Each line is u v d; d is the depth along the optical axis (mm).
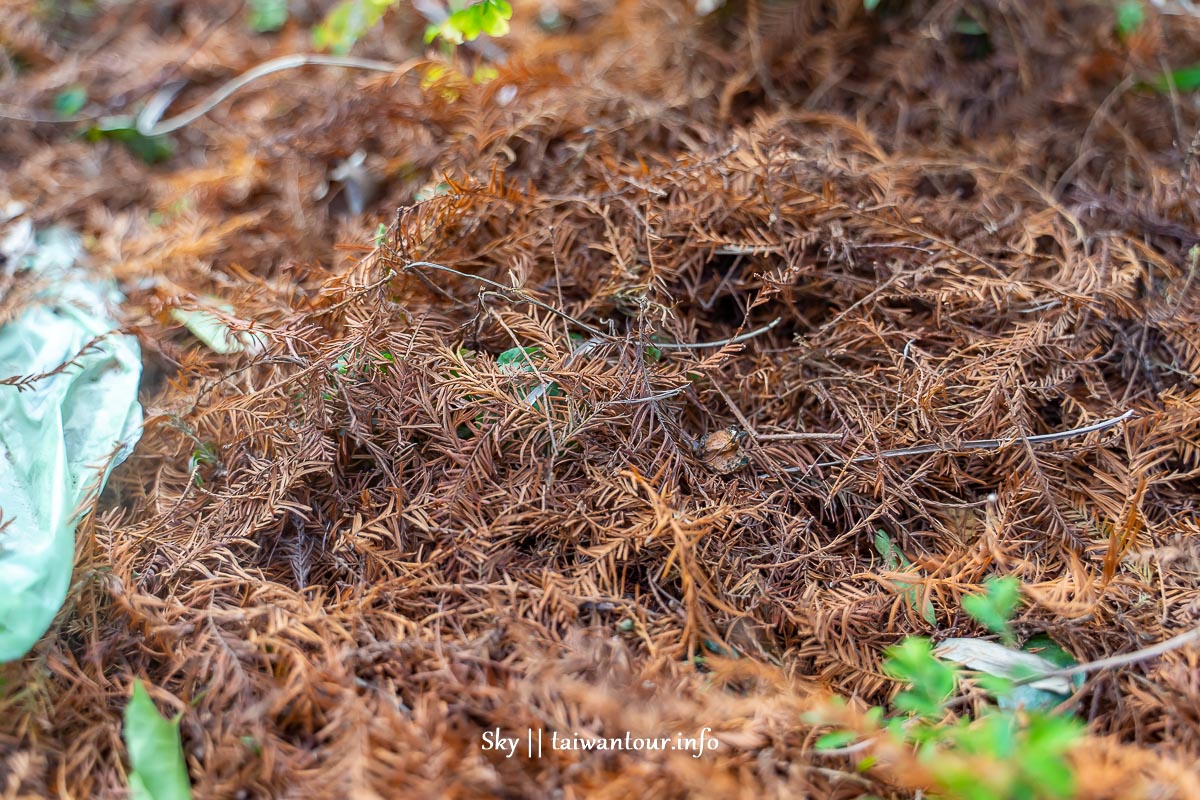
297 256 792
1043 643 665
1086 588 654
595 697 618
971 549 680
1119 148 812
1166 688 643
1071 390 728
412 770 621
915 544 690
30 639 650
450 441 693
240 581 668
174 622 662
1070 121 828
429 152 807
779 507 695
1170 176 785
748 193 757
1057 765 590
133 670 658
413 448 698
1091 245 769
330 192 825
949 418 708
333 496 697
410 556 675
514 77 812
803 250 748
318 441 691
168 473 715
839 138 809
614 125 805
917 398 700
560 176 786
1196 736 632
